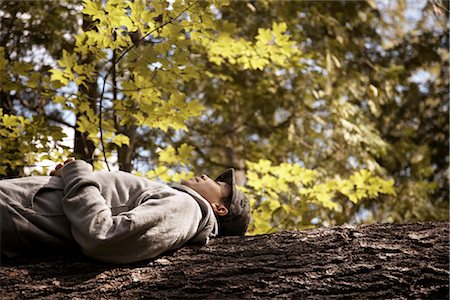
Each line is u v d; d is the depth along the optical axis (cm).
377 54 902
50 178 306
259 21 739
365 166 731
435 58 905
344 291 286
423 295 287
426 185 734
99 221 284
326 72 775
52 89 452
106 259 286
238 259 299
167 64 405
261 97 765
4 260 292
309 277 289
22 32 565
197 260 298
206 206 317
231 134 785
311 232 316
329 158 729
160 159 515
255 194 525
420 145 903
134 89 420
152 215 288
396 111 893
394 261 297
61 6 580
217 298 281
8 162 450
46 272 286
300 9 748
